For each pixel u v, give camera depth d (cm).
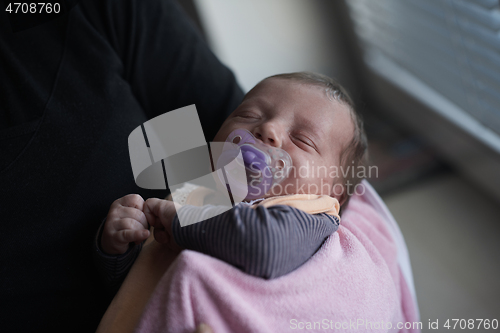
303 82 98
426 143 205
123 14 103
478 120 166
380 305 81
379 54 221
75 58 95
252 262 67
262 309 67
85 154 83
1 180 76
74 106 88
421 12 169
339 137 95
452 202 178
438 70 179
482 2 139
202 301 65
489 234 160
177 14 112
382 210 112
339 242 85
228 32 208
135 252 79
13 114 83
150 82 105
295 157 86
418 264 156
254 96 96
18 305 71
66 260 76
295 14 215
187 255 67
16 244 72
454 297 142
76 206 79
